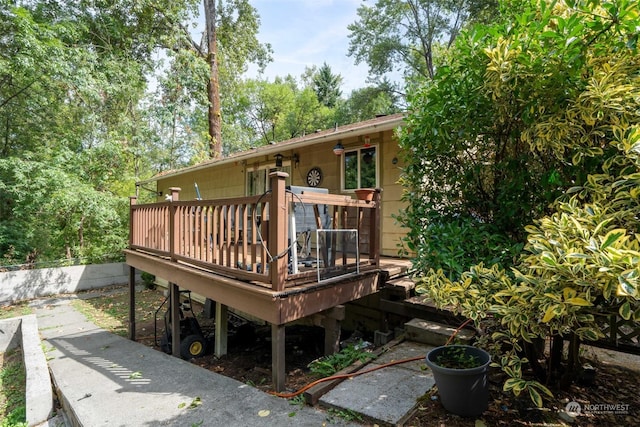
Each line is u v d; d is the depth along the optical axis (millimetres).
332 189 7004
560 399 2637
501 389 2775
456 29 19906
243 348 5566
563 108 2443
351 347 3828
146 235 5727
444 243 3014
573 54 2297
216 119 15109
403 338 3832
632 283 1538
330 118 28922
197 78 13922
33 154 10328
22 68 9062
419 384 2820
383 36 22109
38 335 5789
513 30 2520
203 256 4133
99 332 6324
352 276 3908
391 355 3414
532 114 2543
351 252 4070
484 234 2854
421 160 3520
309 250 4480
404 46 21828
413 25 21469
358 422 2449
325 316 3861
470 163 3266
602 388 2805
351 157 6668
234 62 18219
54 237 11633
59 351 5160
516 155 2977
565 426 2312
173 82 13586
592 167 2443
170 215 4828
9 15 8891
